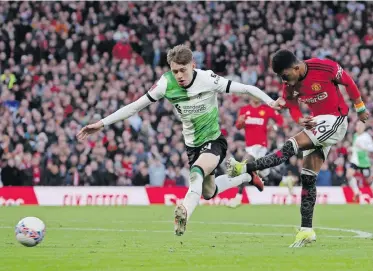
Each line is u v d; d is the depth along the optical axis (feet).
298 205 93.91
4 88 114.42
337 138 43.78
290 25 136.15
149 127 108.17
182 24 132.77
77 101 112.06
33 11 126.21
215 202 96.78
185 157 105.19
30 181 100.22
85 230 56.95
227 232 55.52
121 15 131.13
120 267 33.78
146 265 34.45
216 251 40.75
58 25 125.29
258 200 97.96
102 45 125.29
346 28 137.90
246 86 42.98
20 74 117.50
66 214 77.10
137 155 104.47
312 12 138.10
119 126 106.93
